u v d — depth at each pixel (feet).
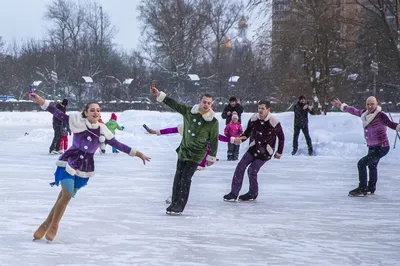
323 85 114.83
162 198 43.39
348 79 131.44
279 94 126.41
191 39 266.36
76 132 28.66
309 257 26.63
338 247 28.73
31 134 113.29
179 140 97.71
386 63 129.80
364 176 46.37
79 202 41.06
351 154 81.87
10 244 28.07
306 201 43.39
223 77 259.39
